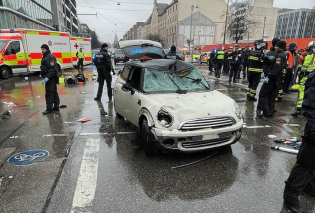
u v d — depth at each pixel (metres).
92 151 4.27
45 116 6.54
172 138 3.59
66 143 4.63
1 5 26.06
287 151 4.27
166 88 4.65
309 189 2.99
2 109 7.11
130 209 2.76
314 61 6.32
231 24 44.97
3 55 13.80
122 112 5.49
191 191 3.12
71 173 3.53
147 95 4.38
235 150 4.34
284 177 3.47
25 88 11.27
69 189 3.13
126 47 7.52
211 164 3.83
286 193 2.76
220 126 3.78
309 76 2.45
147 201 2.91
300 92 6.52
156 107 3.88
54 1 51.47
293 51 9.52
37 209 2.75
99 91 8.57
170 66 5.11
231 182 3.33
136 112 4.47
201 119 3.66
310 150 2.50
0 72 13.80
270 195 3.04
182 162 3.88
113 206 2.81
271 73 6.09
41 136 5.01
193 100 4.15
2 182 3.29
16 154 4.14
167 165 3.79
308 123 2.47
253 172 3.60
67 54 17.98
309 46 10.26
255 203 2.88
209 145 3.79
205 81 5.16
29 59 14.98
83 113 6.85
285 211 2.74
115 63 25.30
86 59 23.59
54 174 3.49
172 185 3.25
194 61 32.59
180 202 2.90
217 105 4.01
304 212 2.74
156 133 3.68
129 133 5.19
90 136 5.02
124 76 5.75
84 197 2.96
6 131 5.31
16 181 3.31
